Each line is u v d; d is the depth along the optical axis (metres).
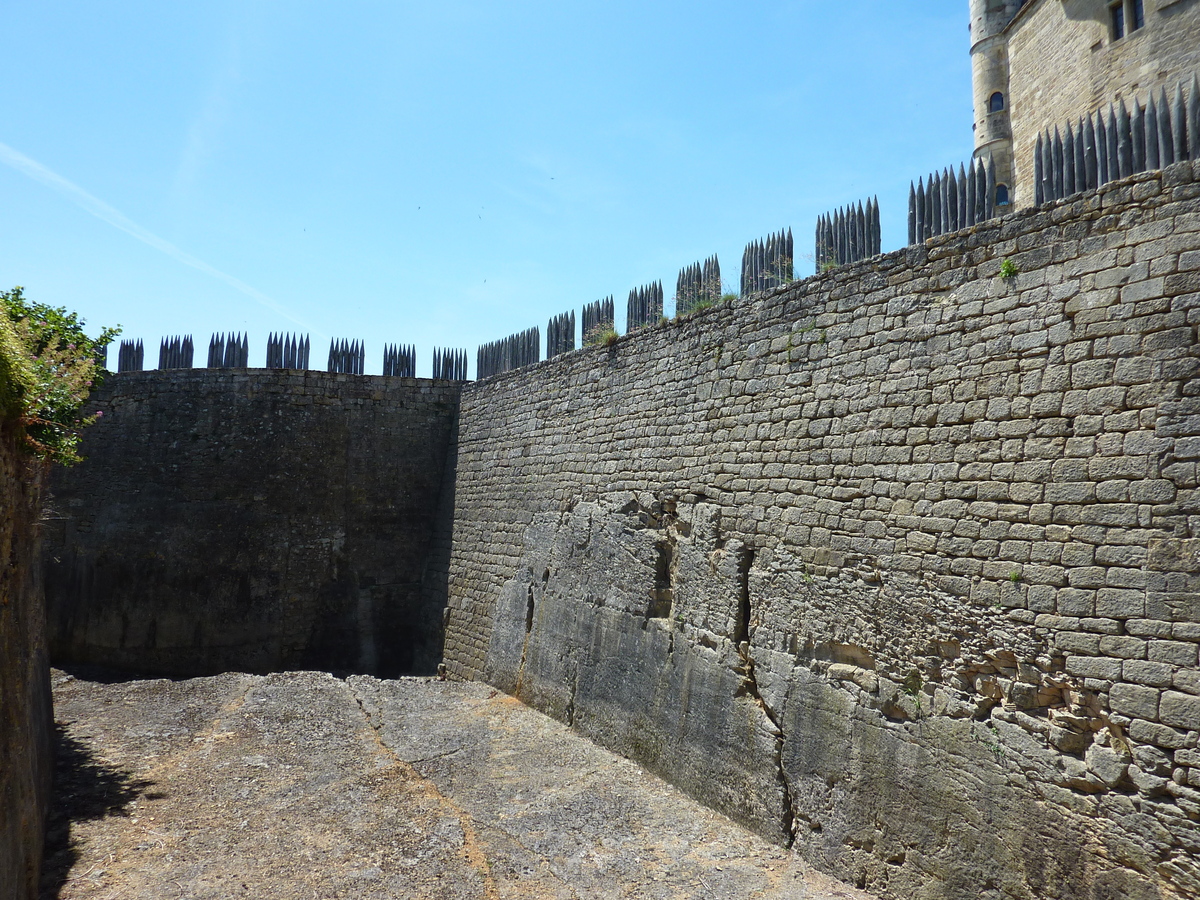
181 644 15.92
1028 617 5.56
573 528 11.91
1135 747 4.88
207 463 16.52
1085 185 5.76
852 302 7.42
